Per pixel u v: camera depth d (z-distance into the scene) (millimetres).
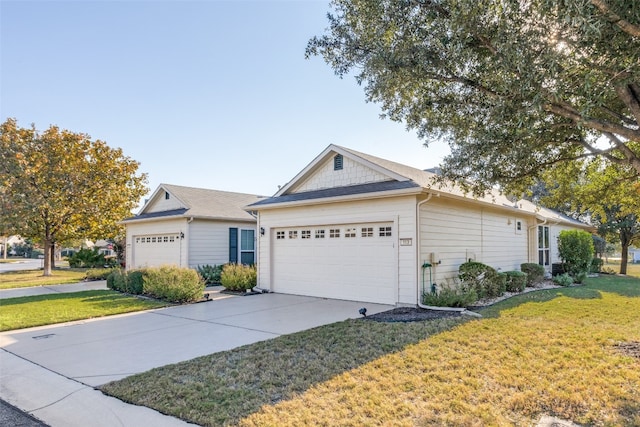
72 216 21594
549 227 18094
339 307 9336
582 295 10570
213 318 8273
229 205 18375
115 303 10555
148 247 17984
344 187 11297
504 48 4270
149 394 4098
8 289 14438
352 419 3398
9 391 4418
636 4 3385
